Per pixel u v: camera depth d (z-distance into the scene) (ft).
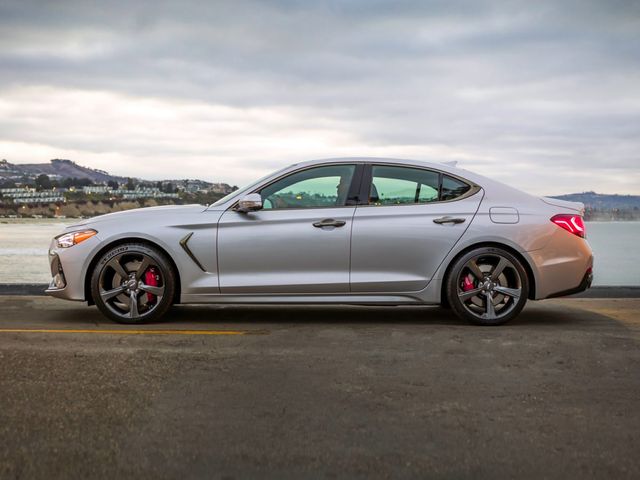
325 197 20.89
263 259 20.52
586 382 13.61
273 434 10.41
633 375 14.17
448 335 18.79
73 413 11.36
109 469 9.03
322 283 20.48
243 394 12.59
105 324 20.61
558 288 20.84
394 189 20.97
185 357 15.70
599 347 17.10
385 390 12.94
